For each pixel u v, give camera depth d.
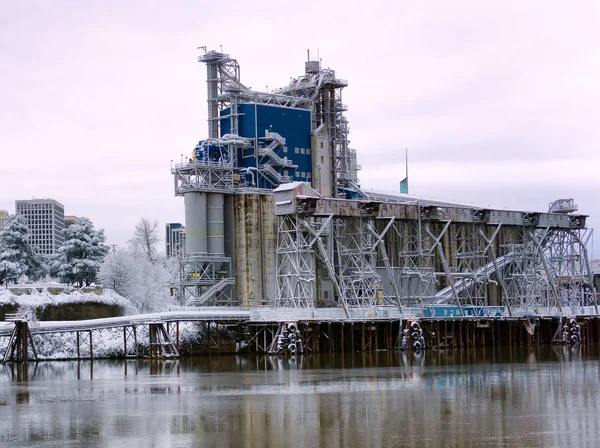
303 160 166.88
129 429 69.00
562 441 63.03
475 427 67.69
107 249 176.25
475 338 153.12
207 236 153.25
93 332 133.12
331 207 140.50
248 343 136.50
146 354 129.25
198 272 150.88
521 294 164.12
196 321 131.62
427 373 102.56
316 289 150.00
